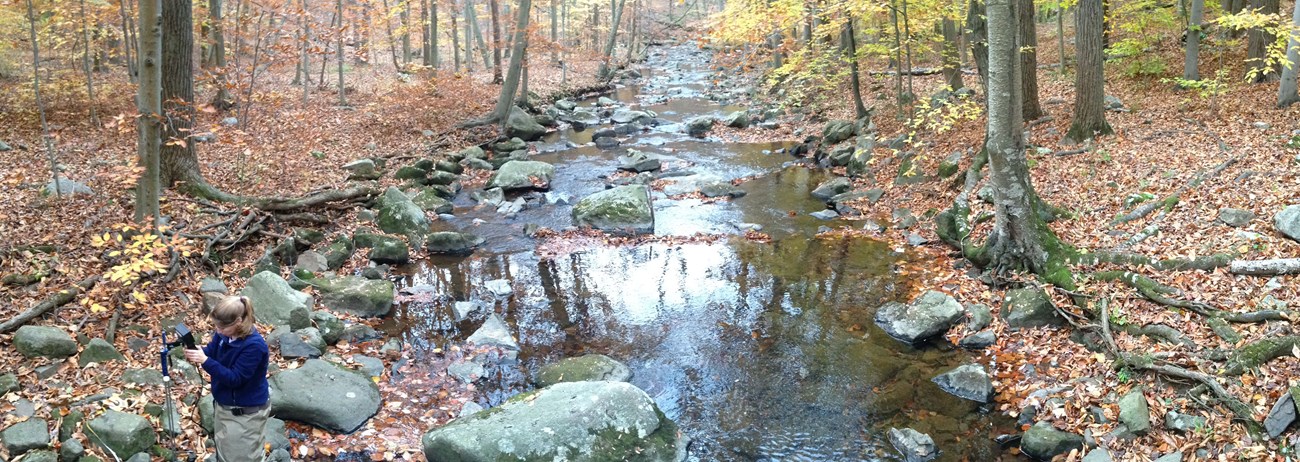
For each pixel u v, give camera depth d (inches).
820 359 335.0
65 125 632.4
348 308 379.6
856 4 692.1
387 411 288.0
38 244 362.3
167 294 348.2
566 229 536.4
